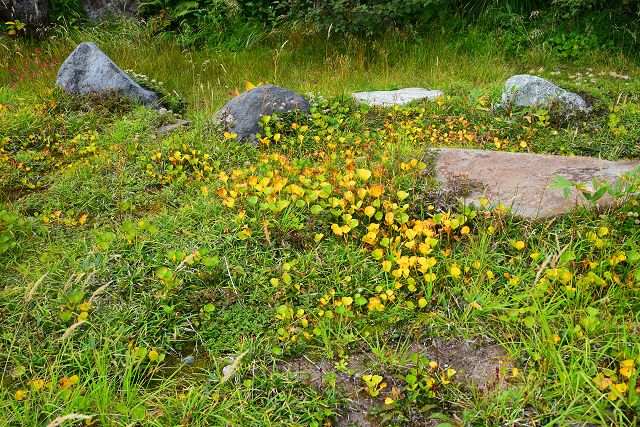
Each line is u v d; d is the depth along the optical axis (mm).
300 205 3893
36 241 4094
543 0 9516
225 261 3645
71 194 4703
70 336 3098
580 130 6141
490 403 2715
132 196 4734
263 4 9914
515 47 8938
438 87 7652
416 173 4297
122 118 6398
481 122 6223
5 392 2795
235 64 8570
